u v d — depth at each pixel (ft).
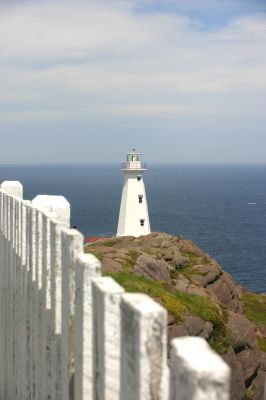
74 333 19.15
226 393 8.95
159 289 60.54
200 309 61.31
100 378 14.94
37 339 25.71
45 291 23.75
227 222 468.34
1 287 40.47
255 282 245.86
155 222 451.94
